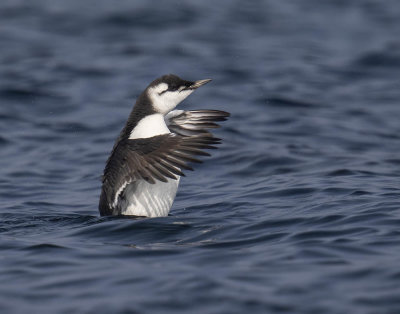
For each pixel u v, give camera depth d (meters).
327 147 17.78
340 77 25.98
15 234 11.05
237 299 7.61
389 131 19.44
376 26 34.25
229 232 10.52
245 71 26.45
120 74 26.27
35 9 36.62
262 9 37.75
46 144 18.80
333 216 10.92
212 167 16.25
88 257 9.44
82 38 31.69
